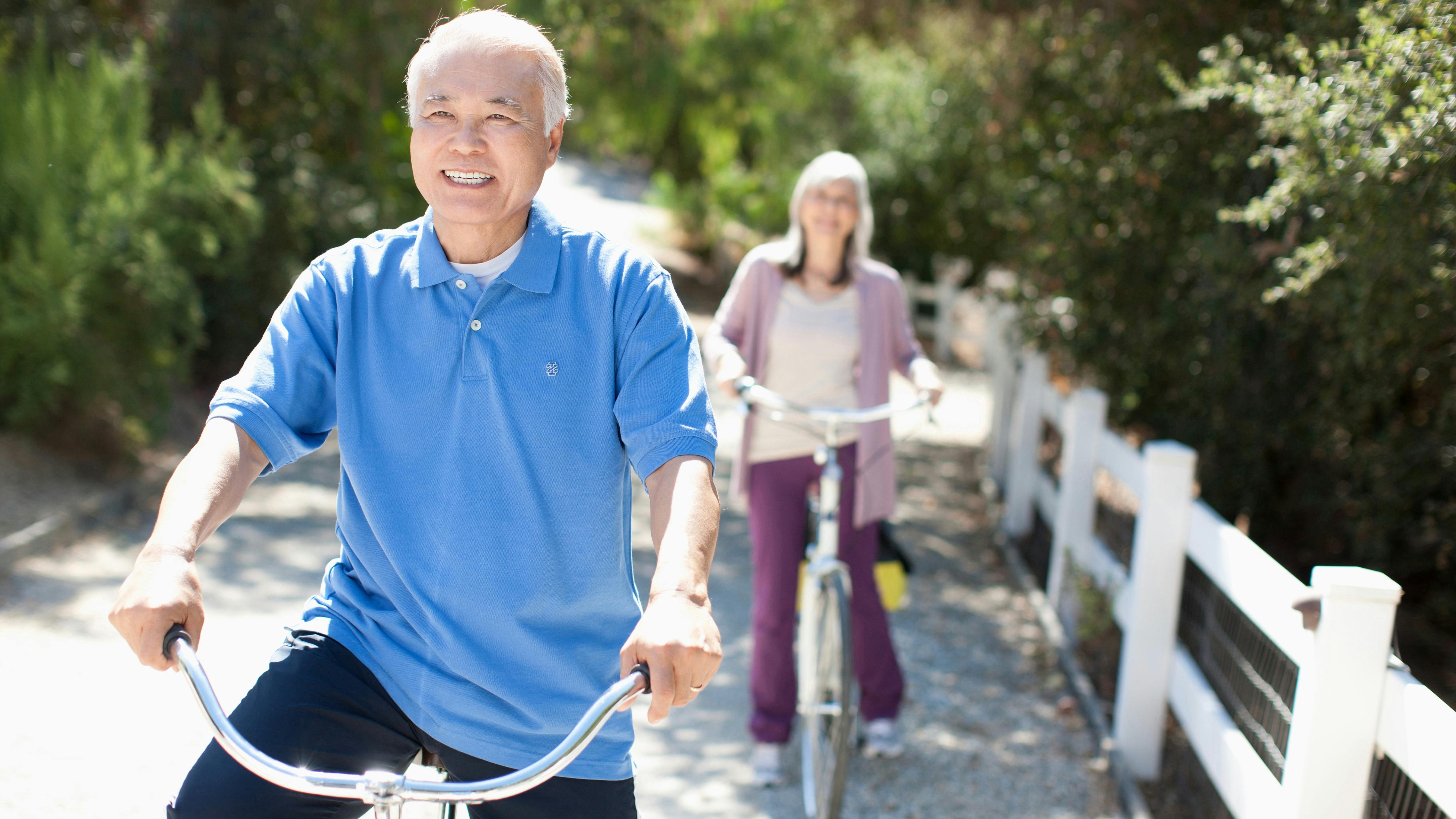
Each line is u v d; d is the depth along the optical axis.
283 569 5.49
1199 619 4.15
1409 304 3.72
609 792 1.89
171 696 3.96
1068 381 7.26
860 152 16.45
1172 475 3.87
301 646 1.90
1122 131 6.08
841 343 3.89
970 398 12.51
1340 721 2.52
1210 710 3.49
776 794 3.75
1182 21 5.43
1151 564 3.91
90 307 6.23
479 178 1.84
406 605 1.89
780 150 18.11
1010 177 7.55
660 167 21.83
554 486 1.86
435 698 1.86
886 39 8.93
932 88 13.65
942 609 5.77
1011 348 7.72
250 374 1.85
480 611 1.85
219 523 1.73
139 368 6.52
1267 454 5.89
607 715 1.49
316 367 1.90
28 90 6.54
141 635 1.54
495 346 1.86
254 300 8.70
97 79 6.75
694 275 20.09
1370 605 2.48
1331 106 3.32
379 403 1.89
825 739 3.61
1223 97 4.79
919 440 10.26
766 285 3.94
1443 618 5.21
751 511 3.92
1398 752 2.40
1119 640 4.97
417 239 1.95
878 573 4.05
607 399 1.89
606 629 1.95
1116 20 5.61
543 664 1.87
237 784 1.69
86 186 6.41
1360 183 3.23
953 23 8.14
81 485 6.09
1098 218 6.20
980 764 4.02
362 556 1.92
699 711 4.39
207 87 7.64
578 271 1.91
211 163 7.12
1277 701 3.05
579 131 18.06
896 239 15.80
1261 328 5.62
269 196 8.83
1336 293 3.97
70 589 4.96
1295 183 3.48
